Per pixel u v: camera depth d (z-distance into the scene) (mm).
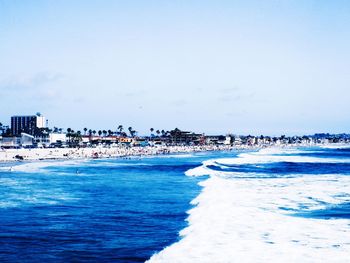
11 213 24188
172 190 36719
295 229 18422
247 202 26297
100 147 175000
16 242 16828
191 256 14156
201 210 23656
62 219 22156
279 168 67812
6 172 61438
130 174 58156
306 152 175750
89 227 19875
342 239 16594
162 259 13859
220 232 17750
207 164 77875
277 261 13531
